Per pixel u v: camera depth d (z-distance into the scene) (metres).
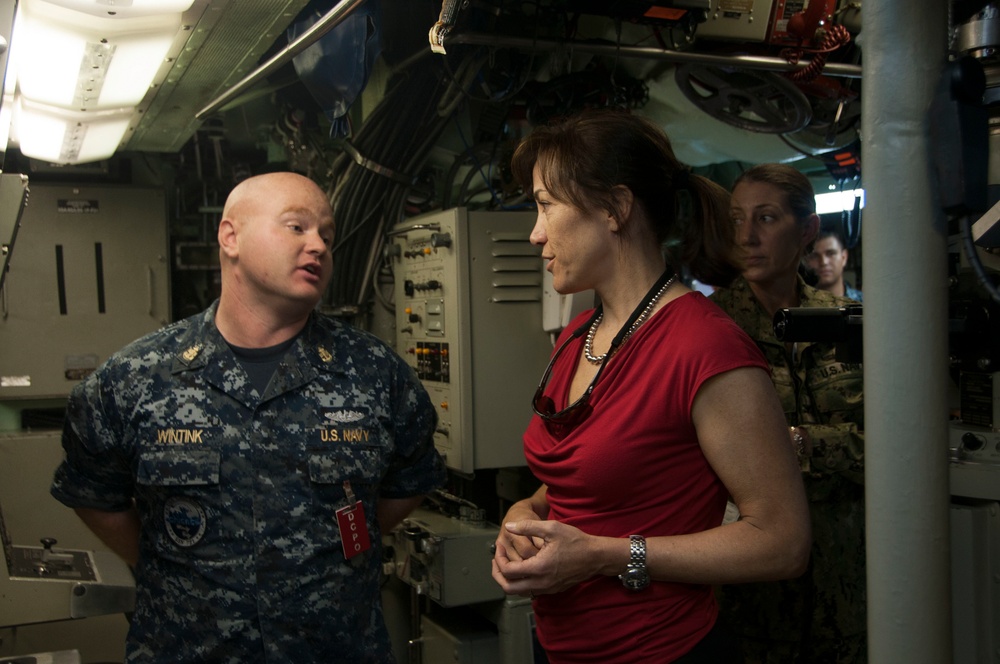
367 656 1.78
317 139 3.73
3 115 1.69
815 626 1.97
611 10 2.57
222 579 1.68
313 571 1.71
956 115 0.88
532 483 3.09
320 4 2.52
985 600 1.93
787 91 2.93
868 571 0.97
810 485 1.97
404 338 3.33
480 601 2.70
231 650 1.67
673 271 1.40
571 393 1.43
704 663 1.27
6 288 3.60
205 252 4.06
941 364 0.93
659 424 1.25
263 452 1.72
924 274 0.92
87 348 3.71
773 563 1.19
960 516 1.92
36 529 3.34
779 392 2.05
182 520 1.69
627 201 1.33
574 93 3.03
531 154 1.44
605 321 1.44
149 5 2.04
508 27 2.60
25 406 3.74
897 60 0.92
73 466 1.81
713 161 4.29
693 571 1.20
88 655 3.29
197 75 2.63
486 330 2.88
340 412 1.79
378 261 3.49
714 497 1.30
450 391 2.92
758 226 2.07
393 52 3.18
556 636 1.35
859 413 2.06
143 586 1.76
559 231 1.36
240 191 1.80
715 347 1.23
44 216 3.65
